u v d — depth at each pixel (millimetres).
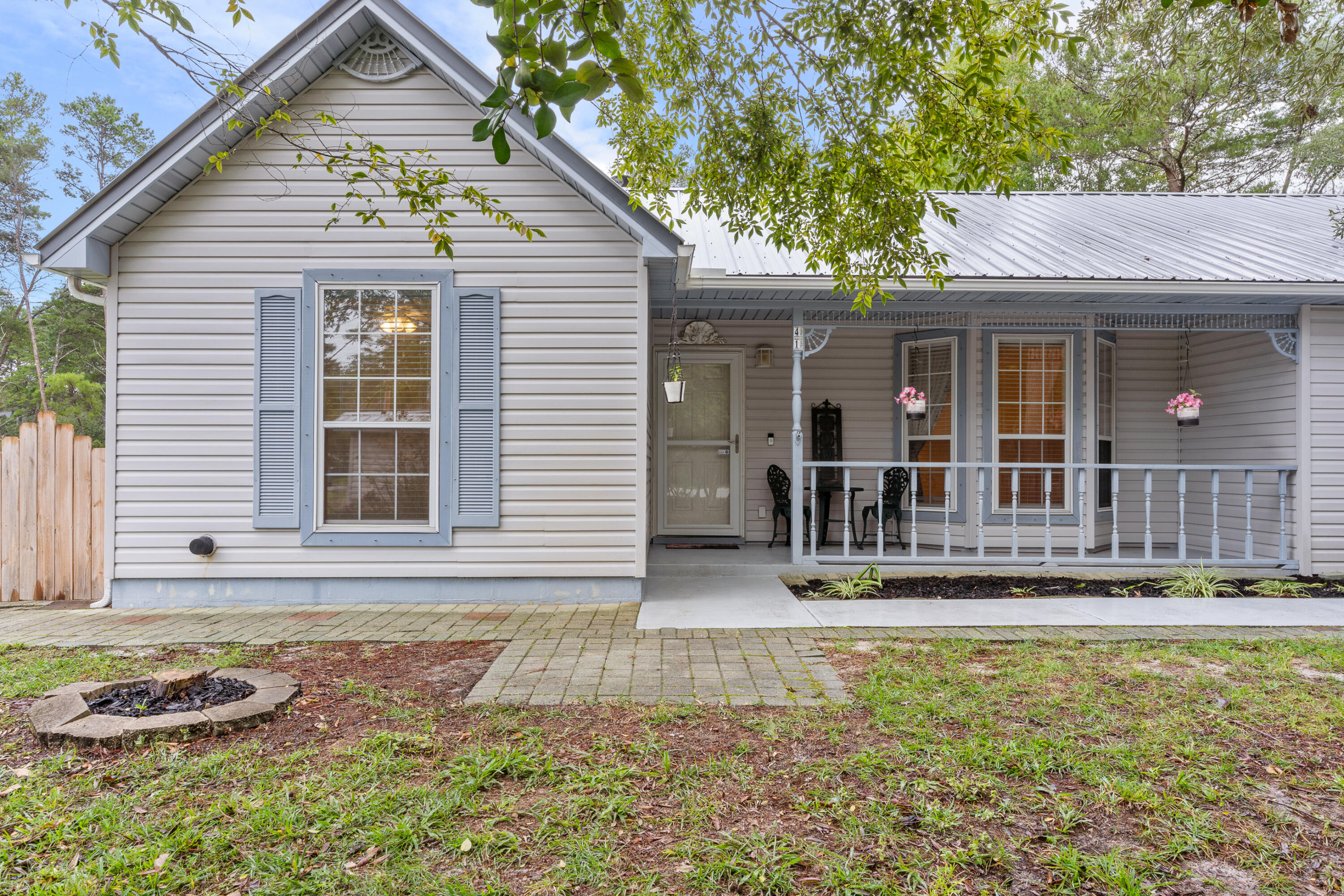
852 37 4266
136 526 6121
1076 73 16078
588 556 6211
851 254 5980
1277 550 7484
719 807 2588
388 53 6145
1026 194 10734
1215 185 18938
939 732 3260
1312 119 7113
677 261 6047
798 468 7391
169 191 6043
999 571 7426
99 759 2957
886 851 2311
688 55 4891
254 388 6137
